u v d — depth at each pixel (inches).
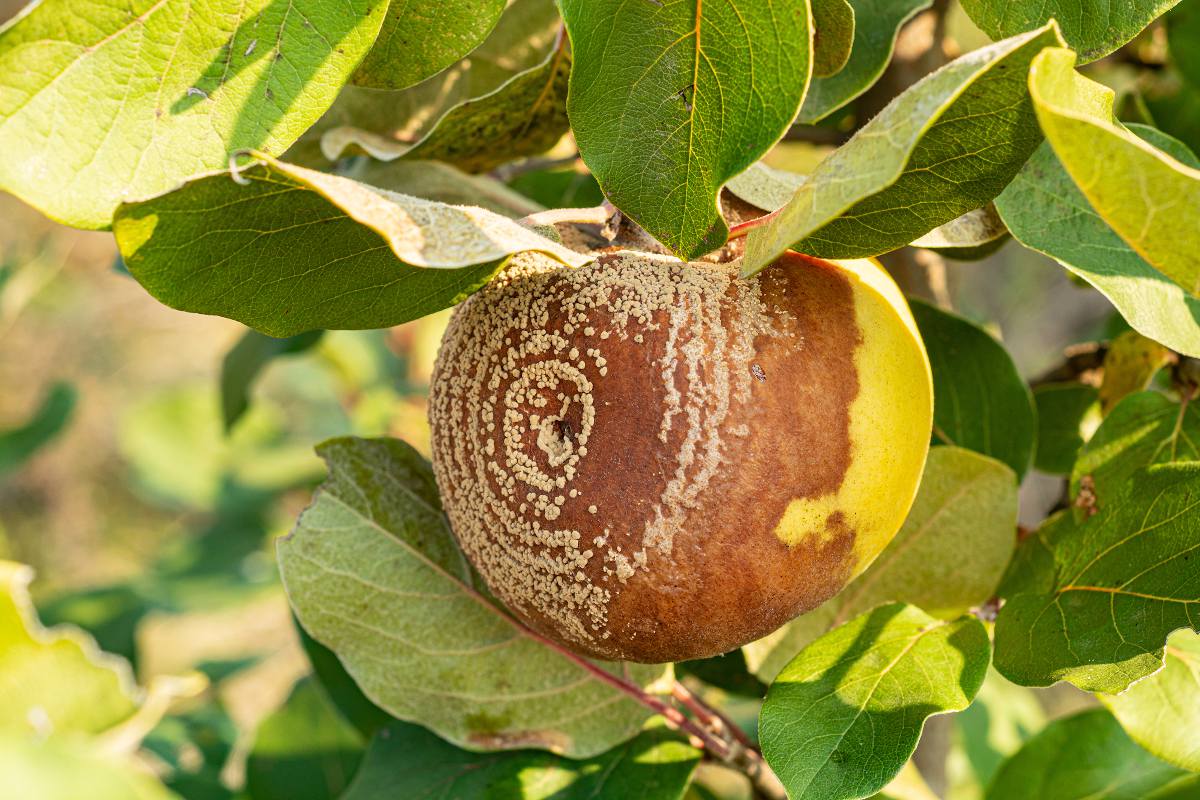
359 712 20.1
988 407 18.4
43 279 35.2
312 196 13.9
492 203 18.0
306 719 21.4
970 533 17.2
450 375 15.6
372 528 17.2
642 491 14.6
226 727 27.2
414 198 14.2
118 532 69.3
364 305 14.8
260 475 38.2
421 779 17.5
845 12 15.5
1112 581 15.7
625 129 14.7
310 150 18.6
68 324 70.9
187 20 14.2
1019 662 15.7
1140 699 16.3
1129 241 13.2
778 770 14.9
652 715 17.4
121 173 14.1
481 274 14.6
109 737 17.4
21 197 13.8
